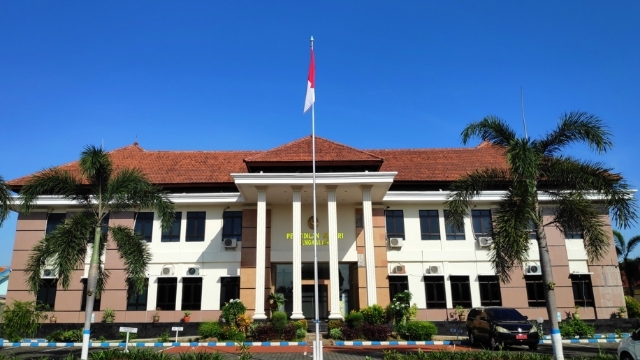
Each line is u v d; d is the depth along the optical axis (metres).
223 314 22.70
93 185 16.62
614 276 26.94
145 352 14.31
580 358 14.19
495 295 26.83
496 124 15.36
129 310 25.75
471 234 27.55
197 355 14.15
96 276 16.05
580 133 14.62
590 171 14.55
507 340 17.89
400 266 26.66
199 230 27.20
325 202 27.02
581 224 14.62
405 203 27.64
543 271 14.36
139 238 16.83
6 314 21.41
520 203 14.31
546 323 25.30
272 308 25.25
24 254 26.16
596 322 25.41
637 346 12.31
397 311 22.55
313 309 26.30
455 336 24.16
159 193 17.38
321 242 26.16
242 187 24.20
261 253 23.08
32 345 21.28
